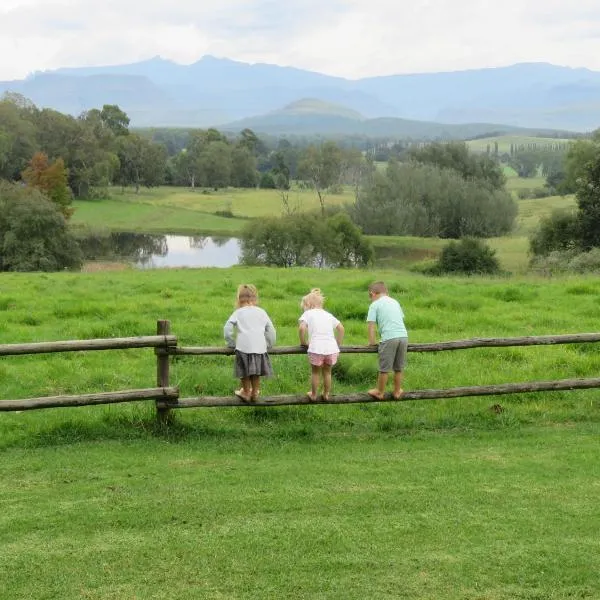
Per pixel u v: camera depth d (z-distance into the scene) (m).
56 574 6.02
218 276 29.89
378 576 5.99
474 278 30.28
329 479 8.21
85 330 16.06
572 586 5.85
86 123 144.25
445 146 107.00
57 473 8.46
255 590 5.78
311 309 10.23
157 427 10.21
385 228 85.75
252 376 9.92
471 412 11.37
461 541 6.60
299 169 148.38
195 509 7.32
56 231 64.31
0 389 12.14
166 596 5.69
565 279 28.25
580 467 8.63
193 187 172.88
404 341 10.20
